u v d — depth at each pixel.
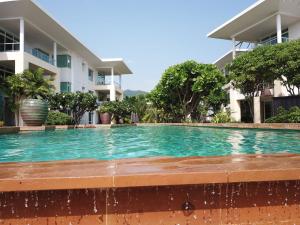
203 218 2.26
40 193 2.17
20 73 17.14
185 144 7.41
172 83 23.34
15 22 19.50
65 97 22.08
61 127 16.78
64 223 2.18
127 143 8.05
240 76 16.52
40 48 25.52
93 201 2.20
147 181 2.18
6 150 6.41
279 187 2.36
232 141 7.84
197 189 2.27
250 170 2.29
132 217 2.21
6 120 18.59
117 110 28.39
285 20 21.78
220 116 20.28
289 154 3.27
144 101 35.66
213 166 2.47
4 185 2.10
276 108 16.41
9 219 2.16
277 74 15.57
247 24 23.58
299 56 14.42
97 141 8.73
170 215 2.24
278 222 2.34
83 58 31.81
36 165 2.70
